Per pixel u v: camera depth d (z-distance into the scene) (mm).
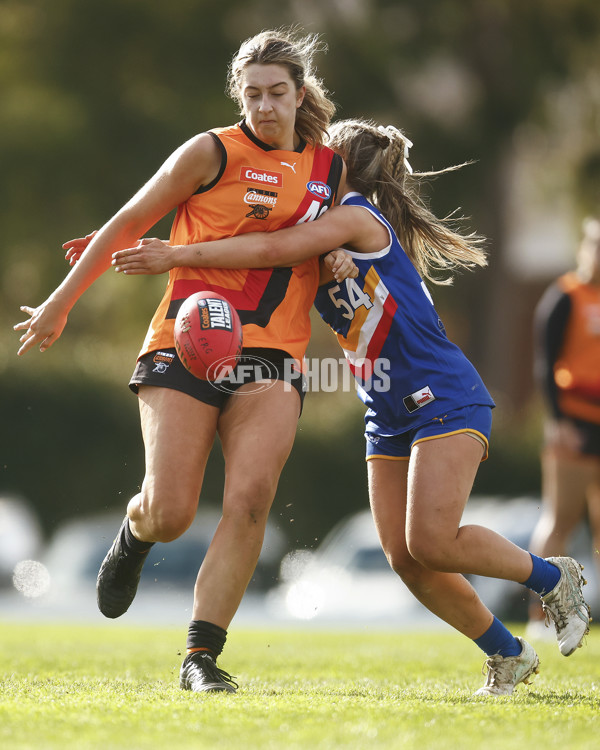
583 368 29094
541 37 90125
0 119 88375
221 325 14641
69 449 76375
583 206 96812
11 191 88438
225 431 15398
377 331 15984
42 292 93250
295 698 13367
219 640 14844
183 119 88000
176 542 59000
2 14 91812
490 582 44781
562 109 93875
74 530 70938
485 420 15664
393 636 29156
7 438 75812
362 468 76938
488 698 14156
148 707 12117
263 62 15727
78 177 88375
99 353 81500
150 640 26719
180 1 88688
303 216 15938
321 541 75812
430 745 10109
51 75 90062
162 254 15266
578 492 29188
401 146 17531
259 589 64625
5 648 22969
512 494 76500
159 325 15516
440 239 17719
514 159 98812
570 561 15836
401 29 89188
